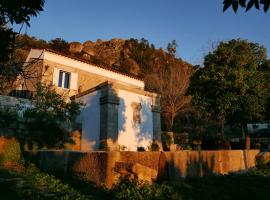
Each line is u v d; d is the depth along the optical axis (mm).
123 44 69438
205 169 9867
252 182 9016
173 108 28766
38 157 10281
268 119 16406
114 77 24953
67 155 8805
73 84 21734
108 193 6727
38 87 14672
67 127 14750
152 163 7984
